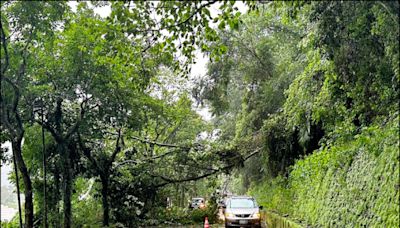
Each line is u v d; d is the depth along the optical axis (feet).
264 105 76.28
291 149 62.75
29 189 40.91
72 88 46.70
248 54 77.56
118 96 52.80
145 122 61.52
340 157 34.47
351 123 38.01
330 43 27.27
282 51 72.43
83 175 64.54
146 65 37.68
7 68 34.47
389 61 25.90
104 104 52.49
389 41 24.06
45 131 54.39
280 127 64.28
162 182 74.23
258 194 88.43
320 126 54.54
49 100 46.70
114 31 27.58
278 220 53.47
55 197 57.98
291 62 68.28
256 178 94.58
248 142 73.10
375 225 24.75
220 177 100.73
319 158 42.73
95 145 64.03
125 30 27.25
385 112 30.94
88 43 42.73
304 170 48.67
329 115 42.06
